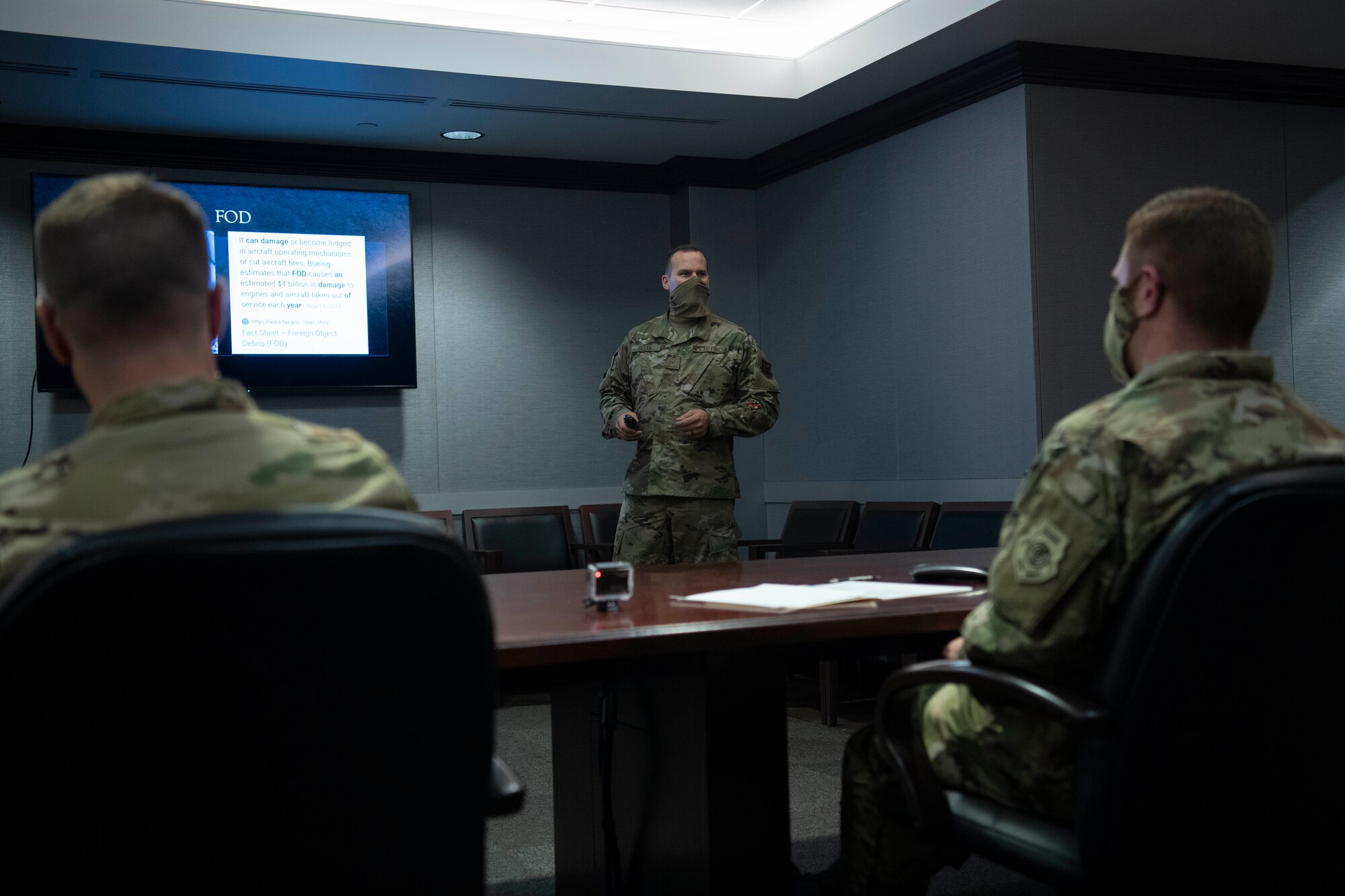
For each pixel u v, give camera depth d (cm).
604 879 207
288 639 80
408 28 456
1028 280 457
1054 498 124
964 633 132
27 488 87
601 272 617
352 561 81
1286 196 503
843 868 163
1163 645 113
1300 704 117
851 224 554
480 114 520
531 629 150
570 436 609
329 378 558
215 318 102
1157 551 115
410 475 578
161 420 90
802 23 508
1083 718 115
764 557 500
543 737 406
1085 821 118
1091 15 425
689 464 381
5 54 429
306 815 84
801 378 591
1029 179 456
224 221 541
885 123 524
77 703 75
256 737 81
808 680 505
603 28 500
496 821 302
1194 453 119
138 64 442
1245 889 120
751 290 619
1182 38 452
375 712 85
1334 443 125
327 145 560
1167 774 115
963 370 491
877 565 242
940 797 139
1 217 514
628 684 194
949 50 458
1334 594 114
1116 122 472
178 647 77
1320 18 434
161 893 80
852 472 558
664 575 229
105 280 90
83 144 525
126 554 74
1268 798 118
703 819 167
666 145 582
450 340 588
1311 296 509
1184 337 129
